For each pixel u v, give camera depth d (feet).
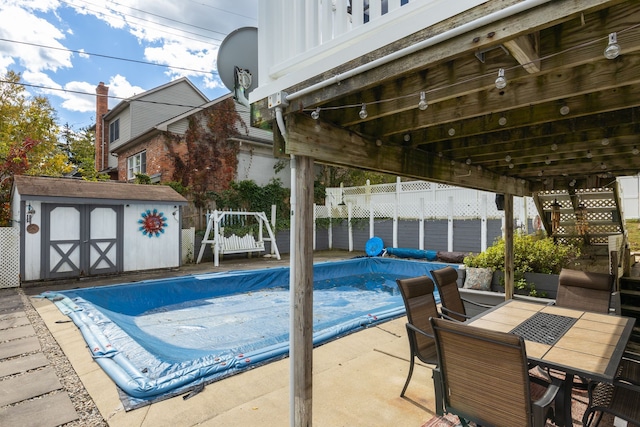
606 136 9.00
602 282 11.17
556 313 9.45
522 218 30.89
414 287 10.03
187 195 40.75
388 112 6.59
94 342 12.73
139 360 11.77
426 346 9.61
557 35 4.63
